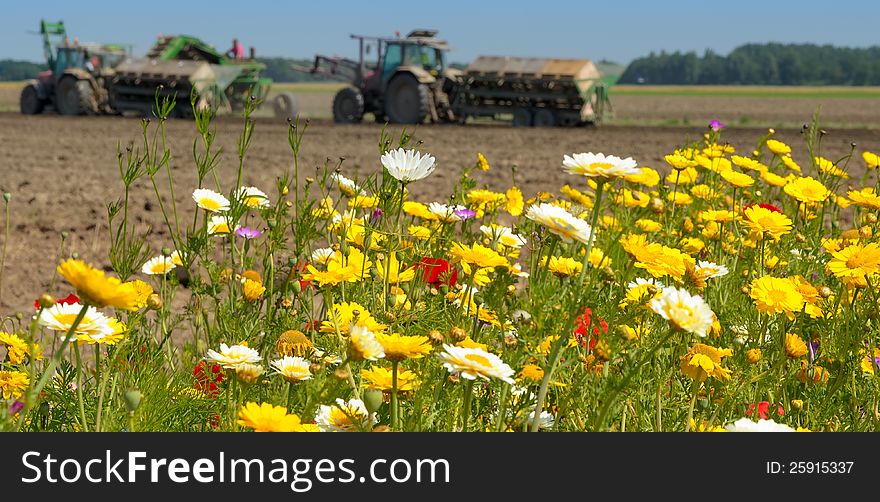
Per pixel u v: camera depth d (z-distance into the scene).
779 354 2.32
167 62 27.80
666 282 2.72
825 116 42.81
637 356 1.99
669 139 20.52
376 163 14.77
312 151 17.28
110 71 28.88
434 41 26.05
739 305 2.70
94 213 9.38
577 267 2.09
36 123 25.44
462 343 1.86
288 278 2.71
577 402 1.93
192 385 2.24
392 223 2.77
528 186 12.14
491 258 2.17
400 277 2.51
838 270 2.34
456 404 1.95
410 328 2.34
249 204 2.76
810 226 3.73
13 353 2.07
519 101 25.17
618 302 2.10
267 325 2.58
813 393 2.29
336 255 2.59
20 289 6.16
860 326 2.40
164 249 2.85
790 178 3.93
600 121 24.98
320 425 1.70
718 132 4.67
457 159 15.59
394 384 1.70
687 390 2.21
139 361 2.18
